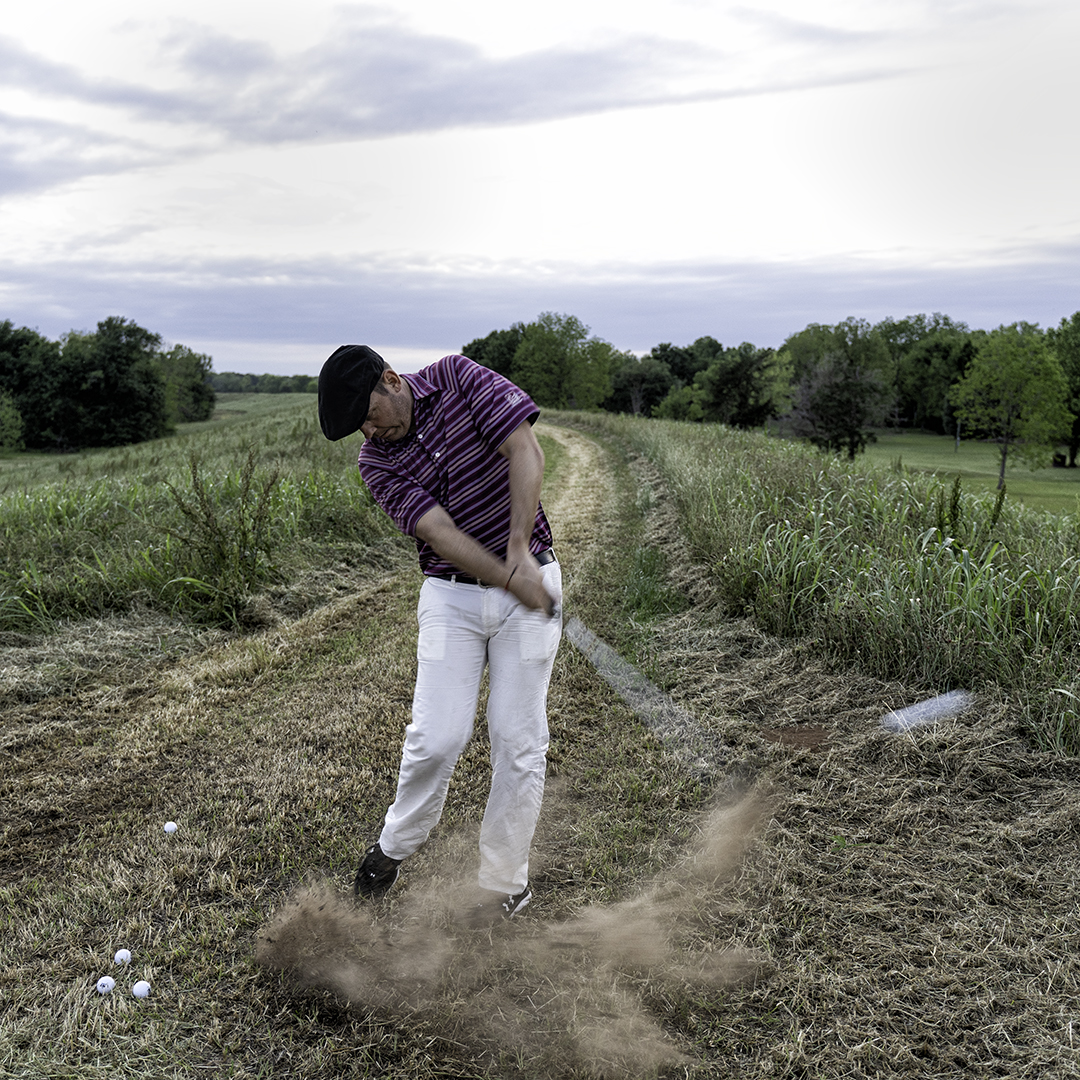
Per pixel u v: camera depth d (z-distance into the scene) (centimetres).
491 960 236
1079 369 6144
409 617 592
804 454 1170
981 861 279
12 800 331
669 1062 200
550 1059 200
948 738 357
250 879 276
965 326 11019
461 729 234
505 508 229
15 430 6119
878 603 460
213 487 900
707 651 497
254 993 222
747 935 244
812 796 325
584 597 624
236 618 584
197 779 347
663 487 1139
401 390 224
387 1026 213
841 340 8244
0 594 554
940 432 9388
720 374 5941
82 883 273
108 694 448
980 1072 195
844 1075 196
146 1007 219
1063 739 347
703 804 324
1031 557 518
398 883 273
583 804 327
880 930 247
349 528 830
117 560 632
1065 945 236
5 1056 200
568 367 8738
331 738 386
